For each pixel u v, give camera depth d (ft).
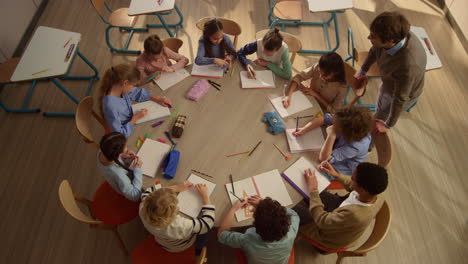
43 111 10.78
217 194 6.17
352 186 5.74
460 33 13.01
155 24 13.37
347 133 6.04
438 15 14.03
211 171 6.46
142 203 5.82
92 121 10.50
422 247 8.29
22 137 10.16
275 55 8.52
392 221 8.69
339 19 13.83
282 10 12.01
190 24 13.43
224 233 5.71
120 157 6.45
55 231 8.37
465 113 10.95
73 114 10.61
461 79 11.85
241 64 8.53
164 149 6.74
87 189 9.14
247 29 13.37
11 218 8.57
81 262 7.93
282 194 6.18
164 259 6.20
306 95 7.88
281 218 5.05
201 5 14.19
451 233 8.52
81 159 9.70
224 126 7.18
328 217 5.75
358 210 5.50
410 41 7.00
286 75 8.20
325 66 7.14
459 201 9.09
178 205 6.01
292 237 5.49
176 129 6.92
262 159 6.68
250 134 7.07
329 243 6.26
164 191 5.32
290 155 6.77
